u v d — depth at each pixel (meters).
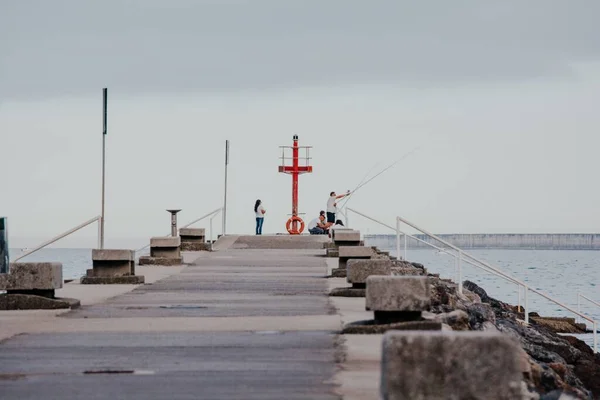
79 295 55.88
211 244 100.94
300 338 38.72
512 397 20.89
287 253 95.81
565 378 60.22
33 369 32.16
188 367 32.44
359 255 68.44
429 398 21.00
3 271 38.50
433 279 72.44
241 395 28.02
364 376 30.84
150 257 79.81
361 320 42.38
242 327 42.06
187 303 51.81
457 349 21.02
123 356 34.62
